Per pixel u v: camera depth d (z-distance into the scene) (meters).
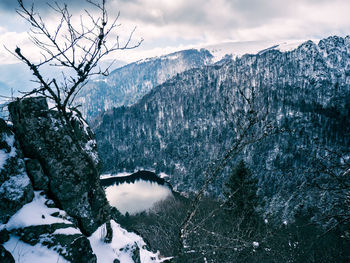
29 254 5.15
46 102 7.02
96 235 7.46
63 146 7.00
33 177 6.39
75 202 7.08
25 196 5.96
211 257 8.76
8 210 5.58
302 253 11.32
